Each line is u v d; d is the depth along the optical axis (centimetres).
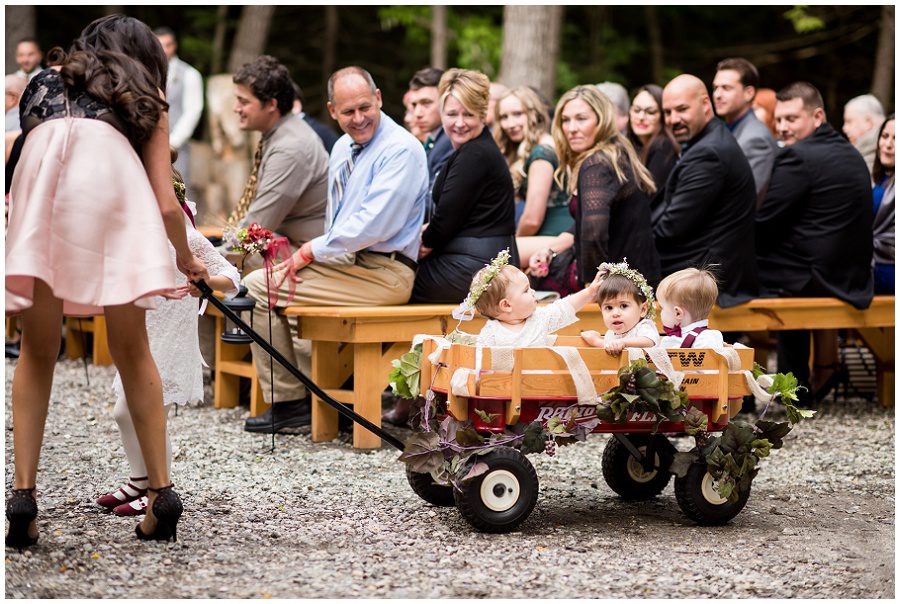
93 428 559
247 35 1741
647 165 685
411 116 716
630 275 407
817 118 659
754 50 1966
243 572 335
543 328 405
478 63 1672
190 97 962
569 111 548
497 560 353
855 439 573
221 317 615
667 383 384
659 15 1977
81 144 328
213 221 759
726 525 405
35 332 342
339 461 497
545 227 646
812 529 402
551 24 1117
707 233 596
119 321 345
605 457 436
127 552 350
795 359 650
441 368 398
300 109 730
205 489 438
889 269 673
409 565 346
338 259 535
